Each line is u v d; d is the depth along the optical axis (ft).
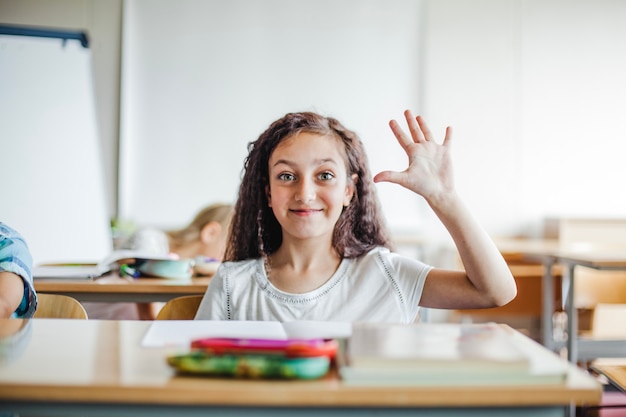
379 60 15.35
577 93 15.79
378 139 15.34
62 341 3.10
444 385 2.37
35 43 12.97
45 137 12.66
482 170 15.57
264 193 4.67
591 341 10.14
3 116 12.63
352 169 4.55
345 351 2.66
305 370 2.43
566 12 15.74
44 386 2.33
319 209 4.31
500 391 2.32
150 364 2.65
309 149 4.29
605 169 15.83
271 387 2.33
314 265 4.45
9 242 4.67
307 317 4.31
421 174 3.84
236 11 15.20
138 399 2.31
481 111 15.57
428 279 4.39
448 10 15.48
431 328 3.14
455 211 3.89
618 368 5.68
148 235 8.13
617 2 15.83
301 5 15.26
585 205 15.83
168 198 15.12
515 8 15.64
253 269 4.56
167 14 15.11
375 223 4.74
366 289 4.37
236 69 15.24
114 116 15.06
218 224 8.69
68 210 12.40
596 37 15.80
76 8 15.06
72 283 6.64
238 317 4.42
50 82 12.89
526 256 12.96
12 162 12.44
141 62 15.07
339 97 15.31
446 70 15.49
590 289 12.55
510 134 15.65
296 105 15.31
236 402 2.29
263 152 4.58
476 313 14.19
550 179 15.75
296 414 2.34
